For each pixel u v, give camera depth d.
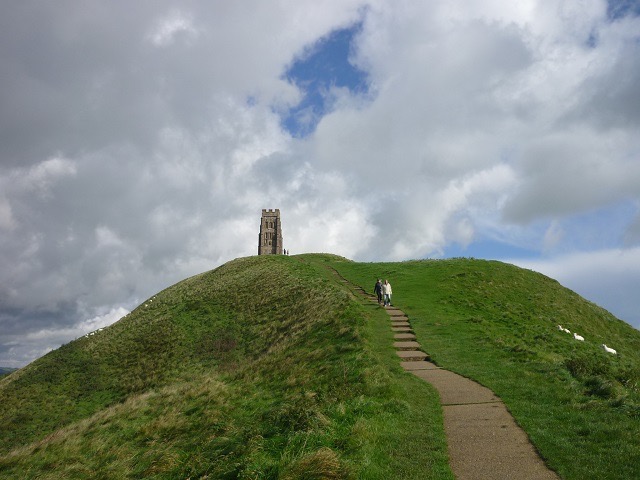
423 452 9.65
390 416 11.88
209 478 10.00
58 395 40.66
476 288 41.03
